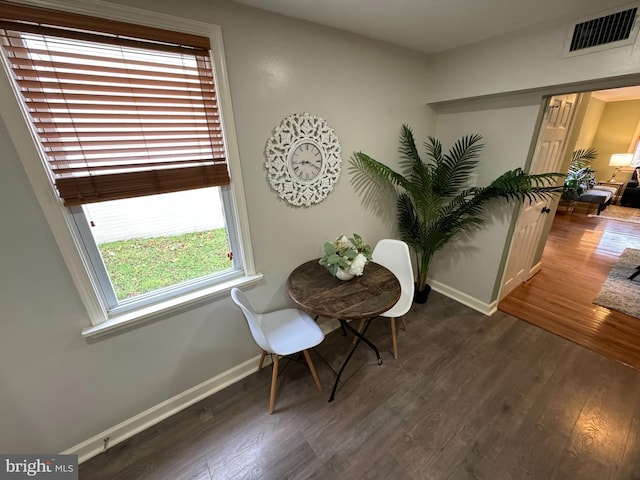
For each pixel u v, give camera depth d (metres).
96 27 1.04
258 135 1.57
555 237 4.35
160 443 1.49
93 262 1.30
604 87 1.65
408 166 2.50
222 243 1.67
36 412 1.27
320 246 2.11
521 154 2.07
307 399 1.72
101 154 1.18
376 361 2.00
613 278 3.07
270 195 1.72
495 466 1.34
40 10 0.94
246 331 1.84
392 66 2.07
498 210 2.29
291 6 1.38
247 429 1.55
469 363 1.96
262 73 1.49
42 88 1.02
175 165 1.35
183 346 1.62
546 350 2.06
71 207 1.17
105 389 1.42
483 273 2.51
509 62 1.85
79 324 1.28
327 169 1.93
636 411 1.59
